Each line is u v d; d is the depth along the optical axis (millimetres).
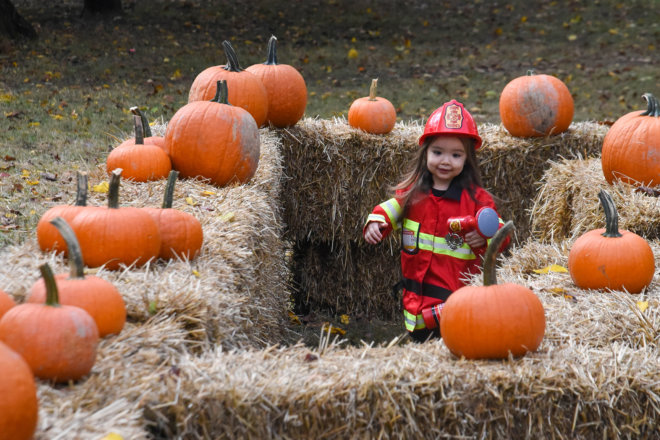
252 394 2025
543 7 17859
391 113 6098
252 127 4242
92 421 1765
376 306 6199
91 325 2002
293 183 5984
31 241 2943
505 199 6094
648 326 2877
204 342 2424
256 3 17078
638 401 2336
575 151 6105
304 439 2086
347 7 17297
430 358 2377
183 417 1951
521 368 2275
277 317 4359
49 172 5734
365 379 2135
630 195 4480
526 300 2398
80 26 13844
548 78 6047
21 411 1584
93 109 8617
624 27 16219
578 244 3393
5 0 11953
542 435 2277
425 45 14750
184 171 4145
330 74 12273
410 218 3896
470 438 2223
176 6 16312
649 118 4805
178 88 10281
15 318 1953
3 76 9977
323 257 6203
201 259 3016
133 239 2748
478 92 11438
